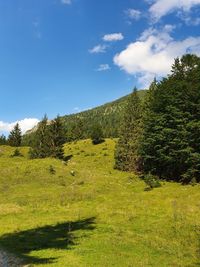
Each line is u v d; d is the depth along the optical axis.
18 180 74.25
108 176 82.56
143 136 84.56
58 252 29.06
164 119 75.62
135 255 28.02
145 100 99.69
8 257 28.03
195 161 66.88
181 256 27.80
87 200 55.91
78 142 152.62
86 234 35.03
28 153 122.75
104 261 26.36
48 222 41.22
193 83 74.75
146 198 53.09
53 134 114.62
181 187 61.69
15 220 43.50
